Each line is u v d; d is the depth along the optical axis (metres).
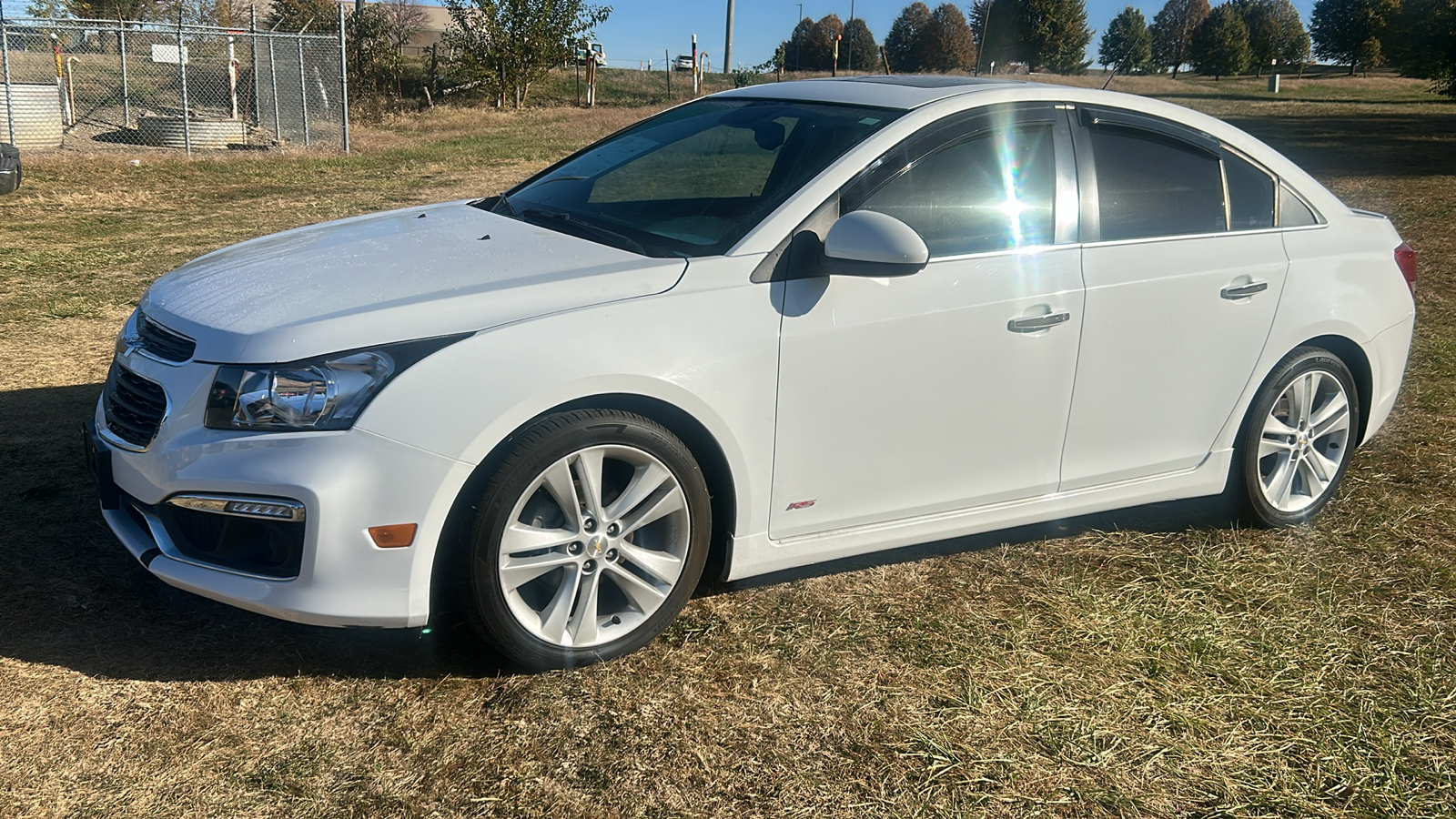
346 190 13.42
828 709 2.76
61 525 3.53
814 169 3.09
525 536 2.67
